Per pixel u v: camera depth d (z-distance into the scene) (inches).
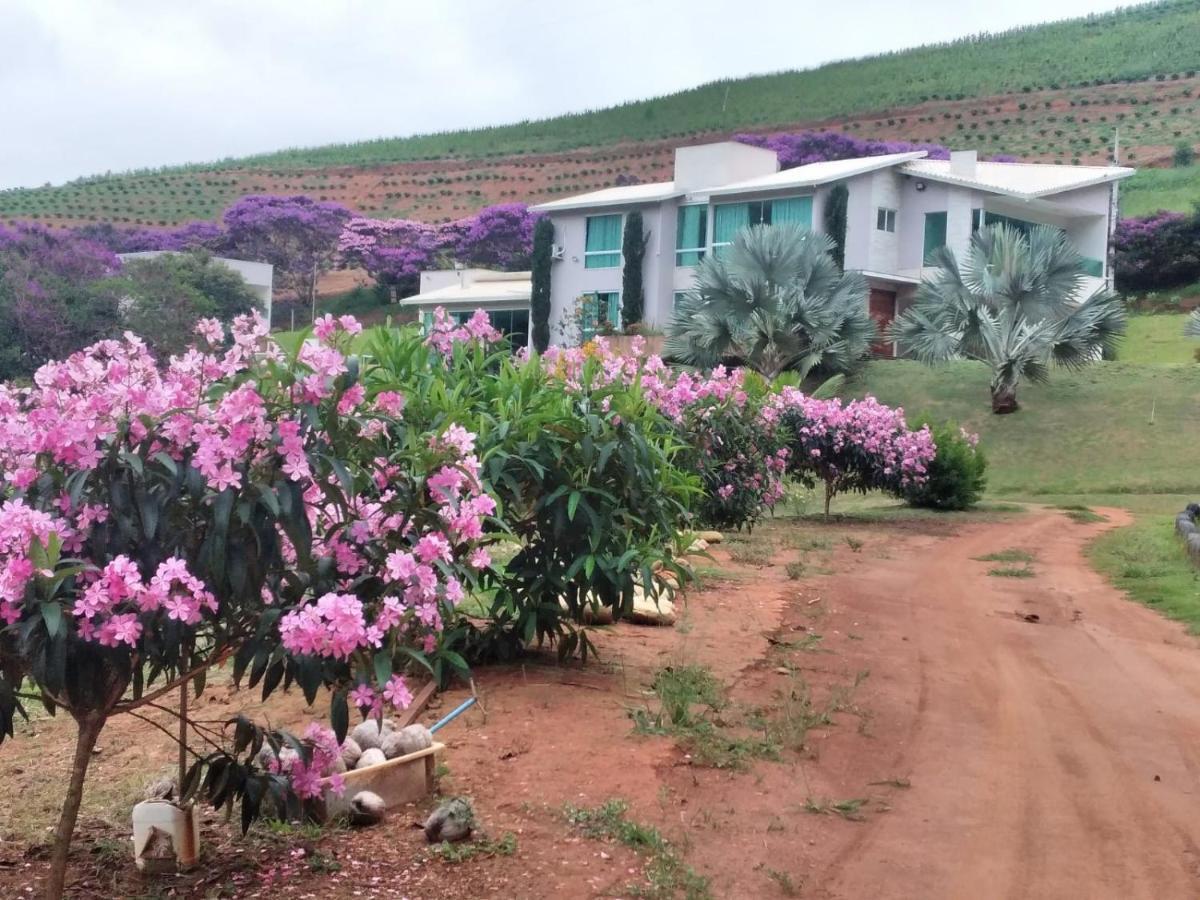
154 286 1534.2
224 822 179.9
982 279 1127.0
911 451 751.7
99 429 129.0
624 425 275.4
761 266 1145.4
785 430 633.6
